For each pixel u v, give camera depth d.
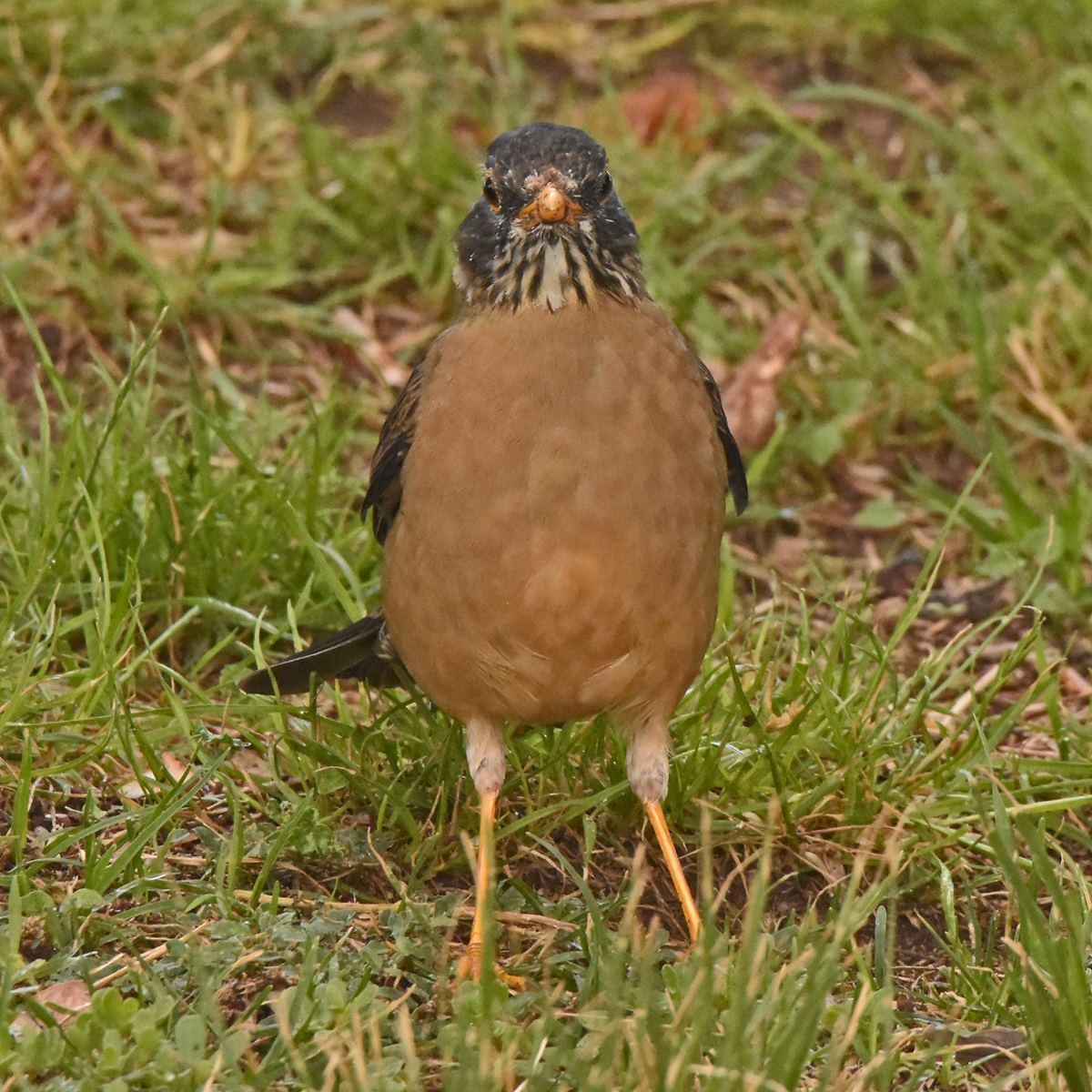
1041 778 10.43
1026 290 14.86
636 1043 7.21
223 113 16.38
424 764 10.06
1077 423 14.22
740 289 15.44
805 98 17.38
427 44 17.34
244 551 11.73
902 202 15.87
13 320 14.17
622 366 8.58
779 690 11.04
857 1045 7.88
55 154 15.55
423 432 8.78
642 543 8.60
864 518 13.61
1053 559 12.81
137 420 12.40
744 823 9.92
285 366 14.48
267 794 9.87
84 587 11.11
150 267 13.57
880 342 14.88
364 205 15.44
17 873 8.62
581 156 8.90
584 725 10.48
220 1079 7.35
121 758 10.05
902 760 10.38
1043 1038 7.75
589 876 9.70
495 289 8.74
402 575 9.01
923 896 9.78
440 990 7.96
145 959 8.27
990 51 17.91
